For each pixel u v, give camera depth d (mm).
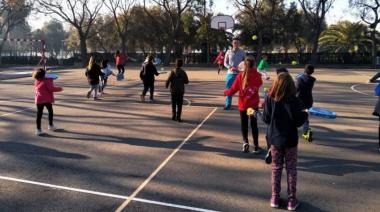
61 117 11930
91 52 61969
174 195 5902
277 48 64062
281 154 5430
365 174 6914
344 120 11648
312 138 9336
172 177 6680
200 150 8320
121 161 7559
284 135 5312
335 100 16078
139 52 62156
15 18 61094
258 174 6852
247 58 7938
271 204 5523
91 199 5754
